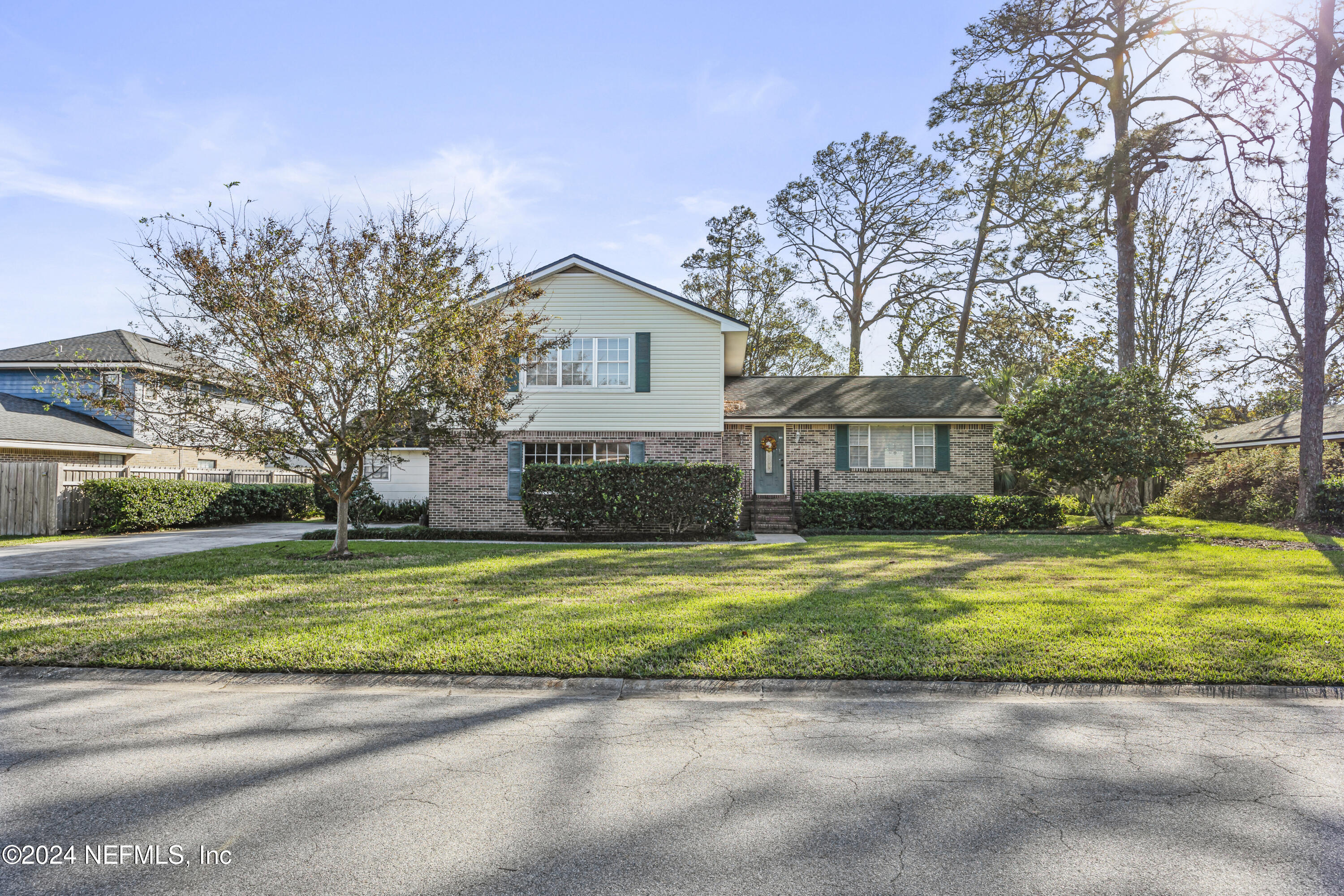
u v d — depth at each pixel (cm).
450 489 1908
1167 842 321
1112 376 1884
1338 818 345
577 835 327
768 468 2244
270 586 950
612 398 1928
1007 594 895
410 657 609
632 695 553
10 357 2383
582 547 1424
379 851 312
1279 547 1482
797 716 502
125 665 606
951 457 2184
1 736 455
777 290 3866
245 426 1141
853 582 998
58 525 1742
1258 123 2177
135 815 346
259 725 477
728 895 280
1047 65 2511
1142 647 635
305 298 1084
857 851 314
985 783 386
